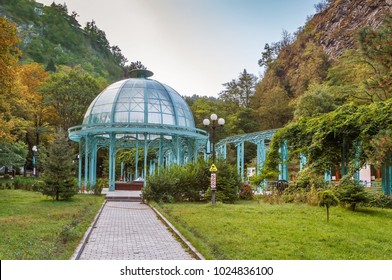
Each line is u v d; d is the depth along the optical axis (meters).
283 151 27.86
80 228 11.02
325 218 13.61
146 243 9.67
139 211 17.31
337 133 20.45
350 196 16.17
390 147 16.75
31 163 55.31
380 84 25.70
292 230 11.01
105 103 28.36
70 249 8.45
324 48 78.88
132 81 29.66
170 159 34.69
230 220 12.96
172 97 29.69
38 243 9.00
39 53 95.38
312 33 87.00
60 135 21.86
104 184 32.16
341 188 16.80
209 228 11.24
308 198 18.88
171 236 10.69
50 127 49.19
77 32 145.50
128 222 13.58
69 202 20.00
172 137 28.52
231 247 8.66
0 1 126.12
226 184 20.98
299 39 91.19
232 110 75.44
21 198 22.28
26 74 48.81
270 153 25.16
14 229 11.07
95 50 148.88
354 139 20.17
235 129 66.81
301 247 8.77
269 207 17.17
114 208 18.59
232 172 21.75
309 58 77.88
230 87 83.12
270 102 71.56
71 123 48.19
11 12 125.00
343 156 20.44
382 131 17.11
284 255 7.97
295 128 23.66
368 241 9.61
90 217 13.96
